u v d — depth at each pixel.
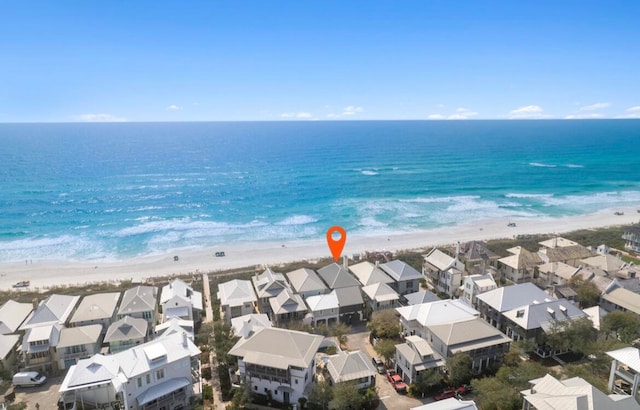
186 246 119.31
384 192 186.50
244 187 197.75
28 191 187.88
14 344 58.28
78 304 73.19
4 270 102.56
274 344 50.38
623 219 143.25
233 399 47.72
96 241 123.50
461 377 49.66
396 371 54.09
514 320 59.19
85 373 47.12
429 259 86.06
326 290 73.50
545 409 38.12
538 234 124.12
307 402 46.91
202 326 66.44
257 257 109.81
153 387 46.62
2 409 45.91
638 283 72.88
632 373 44.28
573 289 72.38
